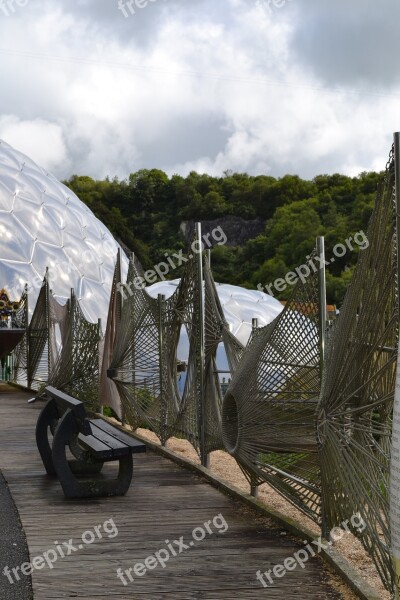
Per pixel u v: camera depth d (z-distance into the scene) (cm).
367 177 5691
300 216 5359
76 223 2952
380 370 364
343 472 397
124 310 975
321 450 430
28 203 2816
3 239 2597
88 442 600
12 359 1958
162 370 832
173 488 624
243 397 530
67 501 574
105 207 6925
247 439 526
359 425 386
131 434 927
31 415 1177
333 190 5734
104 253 2995
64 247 2781
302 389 468
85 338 1205
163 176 7275
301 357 466
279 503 610
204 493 604
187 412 755
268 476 516
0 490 616
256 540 460
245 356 558
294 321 471
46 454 683
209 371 694
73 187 7294
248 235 7188
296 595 363
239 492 582
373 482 367
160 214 7131
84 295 2698
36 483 645
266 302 3158
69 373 1262
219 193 7344
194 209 7138
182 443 938
